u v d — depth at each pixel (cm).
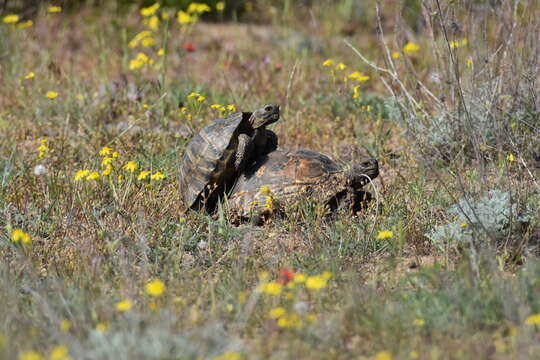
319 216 1015
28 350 686
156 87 1662
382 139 1395
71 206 1112
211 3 2498
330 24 2378
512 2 1384
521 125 1227
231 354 657
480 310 762
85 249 954
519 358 677
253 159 1121
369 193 1104
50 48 2050
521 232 952
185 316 771
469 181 1104
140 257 958
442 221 1028
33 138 1505
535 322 706
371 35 2320
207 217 1055
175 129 1486
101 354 668
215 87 1706
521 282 802
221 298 827
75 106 1611
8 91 1739
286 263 917
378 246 981
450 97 1332
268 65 1888
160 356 661
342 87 1634
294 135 1459
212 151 1076
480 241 917
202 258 959
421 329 742
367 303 793
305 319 748
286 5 2208
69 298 802
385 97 1606
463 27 1298
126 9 2409
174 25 2314
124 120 1592
